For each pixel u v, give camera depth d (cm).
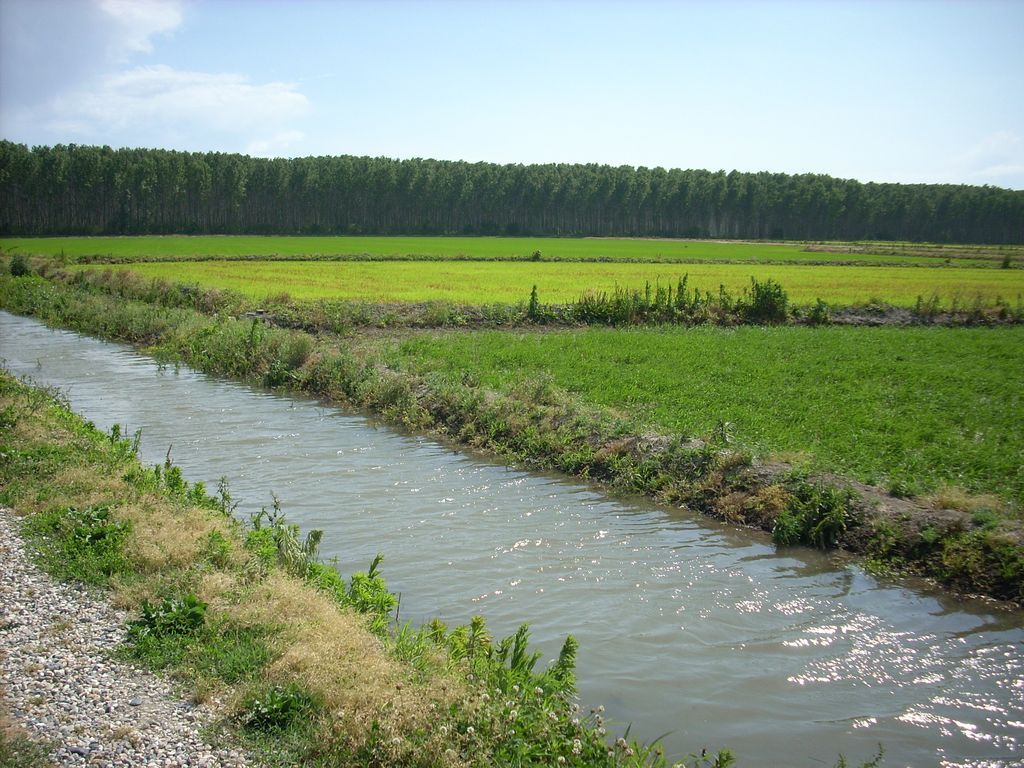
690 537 1294
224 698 704
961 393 2075
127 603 880
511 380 2186
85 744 619
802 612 1036
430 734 634
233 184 13138
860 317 3884
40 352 3098
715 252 9725
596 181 15075
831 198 14738
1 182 11300
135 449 1532
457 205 14675
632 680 860
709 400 1964
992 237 14588
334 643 787
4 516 1122
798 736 770
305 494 1469
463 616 995
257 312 3509
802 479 1370
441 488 1525
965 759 740
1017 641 970
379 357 2573
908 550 1184
